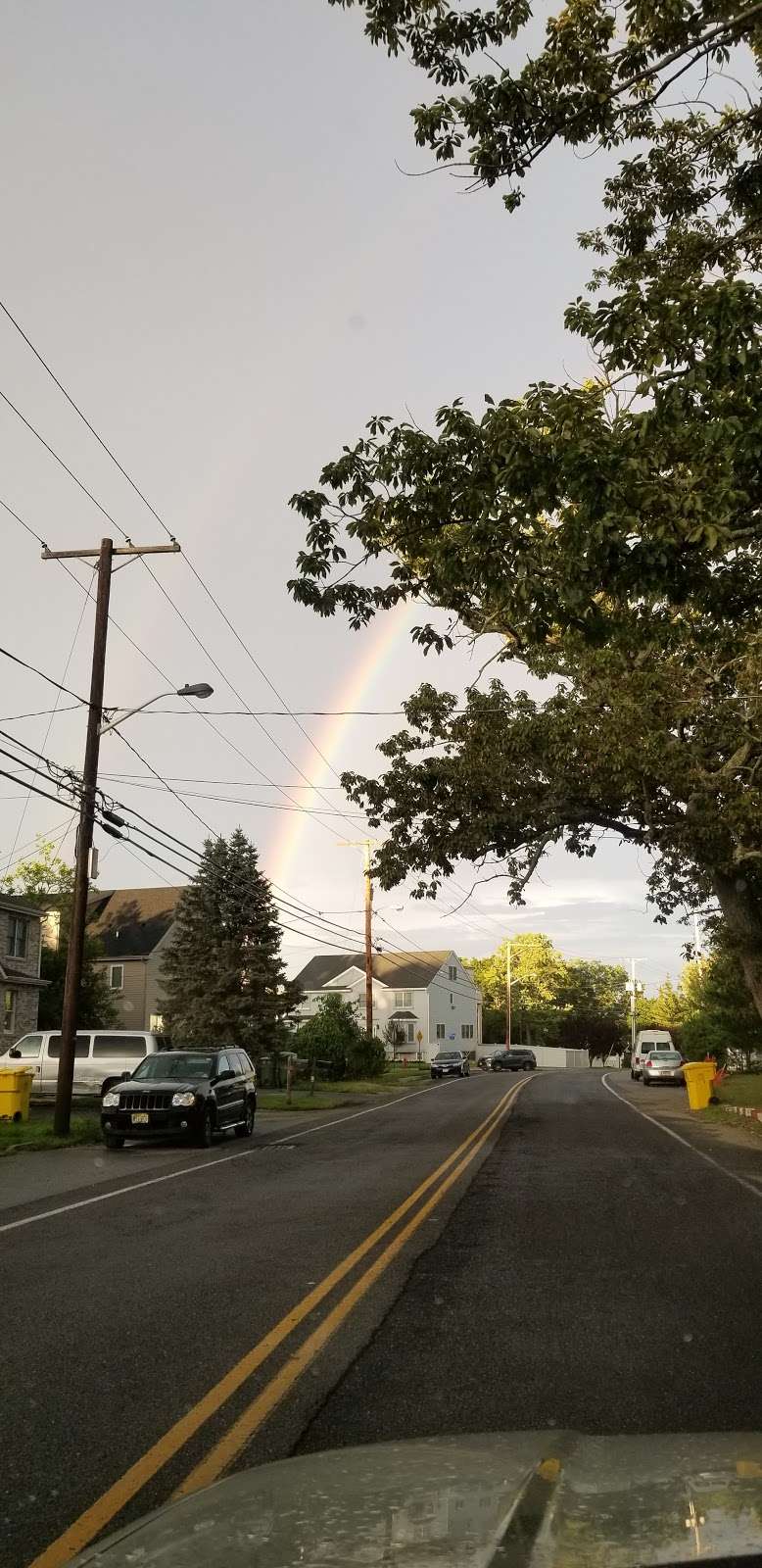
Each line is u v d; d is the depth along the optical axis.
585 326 10.20
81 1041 29.92
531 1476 2.53
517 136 10.59
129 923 59.06
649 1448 2.84
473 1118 26.30
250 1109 23.00
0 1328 7.05
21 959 39.94
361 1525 2.28
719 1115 26.05
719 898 24.44
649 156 12.34
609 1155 17.39
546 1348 6.52
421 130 10.85
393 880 23.81
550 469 9.99
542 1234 10.42
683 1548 1.97
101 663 22.28
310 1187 13.91
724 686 20.69
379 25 10.47
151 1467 4.60
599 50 10.61
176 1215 11.81
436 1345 6.59
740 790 21.00
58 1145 20.22
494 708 23.16
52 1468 4.61
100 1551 2.35
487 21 10.34
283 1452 4.75
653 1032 50.75
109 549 22.61
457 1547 2.07
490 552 10.86
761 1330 6.94
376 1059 50.69
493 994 117.00
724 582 10.77
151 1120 19.69
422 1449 2.99
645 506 9.59
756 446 8.87
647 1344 6.61
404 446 11.34
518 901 24.33
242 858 42.25
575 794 22.97
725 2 9.89
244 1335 6.85
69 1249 9.91
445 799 23.75
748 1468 2.60
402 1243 9.95
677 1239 10.18
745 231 11.81
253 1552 2.15
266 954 41.72
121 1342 6.70
